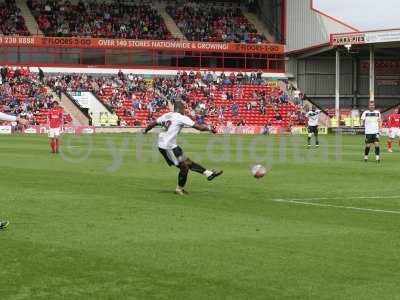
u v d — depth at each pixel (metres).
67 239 18.52
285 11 122.69
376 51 118.00
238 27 126.44
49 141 73.62
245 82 118.56
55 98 107.44
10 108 102.56
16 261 15.97
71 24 118.75
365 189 31.50
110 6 124.00
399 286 14.09
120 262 15.94
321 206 25.69
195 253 16.92
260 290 13.73
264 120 114.12
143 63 117.94
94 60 116.06
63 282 14.27
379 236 19.39
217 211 23.92
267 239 18.80
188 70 119.19
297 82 123.06
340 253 17.08
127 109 109.25
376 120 47.84
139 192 29.25
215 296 13.30
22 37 112.38
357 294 13.50
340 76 122.44
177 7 127.56
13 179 34.16
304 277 14.73
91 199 26.72
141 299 13.12
